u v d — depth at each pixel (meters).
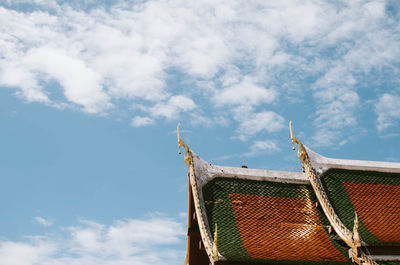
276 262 27.05
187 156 34.06
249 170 35.09
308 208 33.12
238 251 28.11
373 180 35.31
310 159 35.72
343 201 33.38
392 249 28.70
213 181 34.09
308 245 29.66
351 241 28.30
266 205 33.00
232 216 31.72
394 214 32.38
